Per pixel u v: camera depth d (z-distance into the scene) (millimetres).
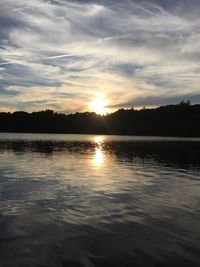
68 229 12273
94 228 12445
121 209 15250
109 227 12586
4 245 10617
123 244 10883
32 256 9867
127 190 20062
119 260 9672
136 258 9820
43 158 40250
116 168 31766
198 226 12852
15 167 30438
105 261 9594
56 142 88438
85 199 17172
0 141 88312
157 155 49500
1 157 40719
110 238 11414
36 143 79875
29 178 23734
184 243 11039
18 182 21922
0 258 9688
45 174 26016
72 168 30703
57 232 11922
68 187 20484
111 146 74625
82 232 11984
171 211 15016
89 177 25109
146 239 11367
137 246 10734
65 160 38375
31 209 14844
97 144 83438
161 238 11477
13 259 9641
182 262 9547
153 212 14812
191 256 9984
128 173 28172
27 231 11945
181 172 29500
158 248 10578
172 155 49781
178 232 12117
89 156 45219
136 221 13414
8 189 19375
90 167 31984
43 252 10156
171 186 21781
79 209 15078
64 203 16141
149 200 17266
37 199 16828
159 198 17828
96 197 17734
